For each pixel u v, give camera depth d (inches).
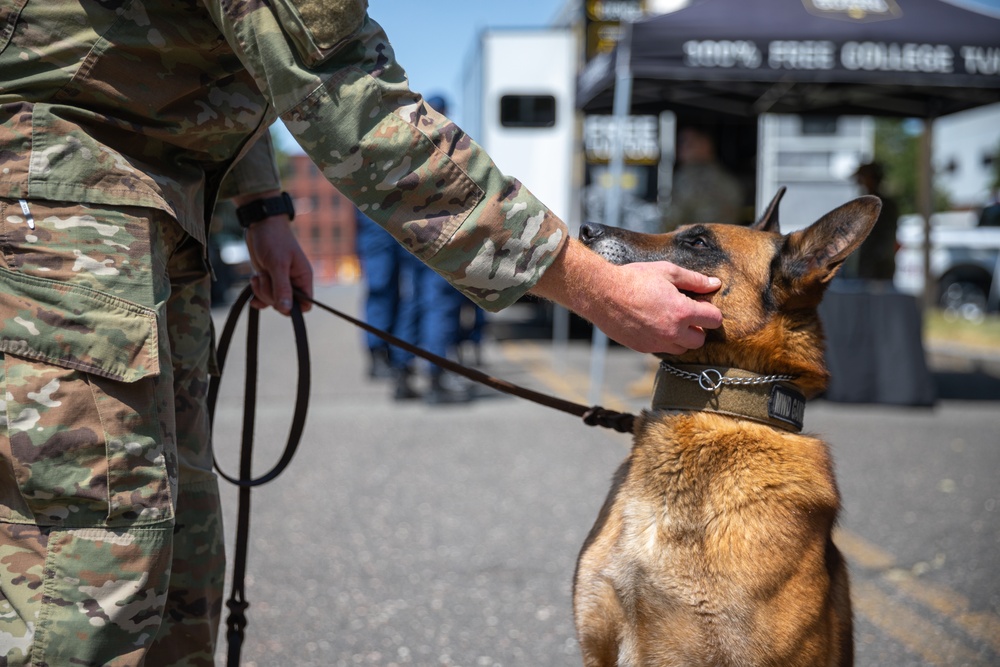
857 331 284.4
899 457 220.2
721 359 83.7
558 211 426.6
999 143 1196.5
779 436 80.1
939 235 663.8
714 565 74.9
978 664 116.5
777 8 253.0
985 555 155.1
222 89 66.2
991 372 381.4
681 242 88.6
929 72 254.5
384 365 336.5
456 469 205.3
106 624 55.9
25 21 57.1
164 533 58.5
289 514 171.9
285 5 57.6
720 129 396.8
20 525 56.0
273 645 117.5
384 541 157.9
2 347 54.6
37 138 56.5
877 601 136.6
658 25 250.8
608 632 80.1
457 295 280.4
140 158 63.3
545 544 157.0
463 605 131.6
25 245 55.4
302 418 86.2
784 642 73.2
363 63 60.7
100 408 55.9
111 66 59.3
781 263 84.5
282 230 89.4
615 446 228.4
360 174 60.8
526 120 428.5
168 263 69.3
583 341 455.5
